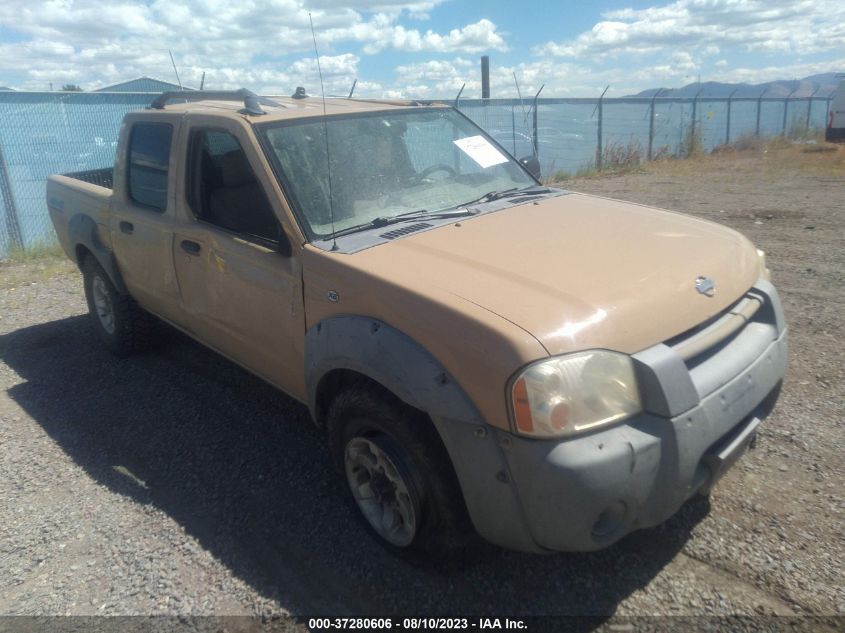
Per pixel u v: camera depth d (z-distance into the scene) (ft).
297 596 9.36
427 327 8.51
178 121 13.84
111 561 10.28
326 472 12.30
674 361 8.13
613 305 8.38
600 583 9.29
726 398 8.59
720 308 9.24
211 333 13.66
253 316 11.92
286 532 10.71
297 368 11.25
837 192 37.11
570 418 7.55
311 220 10.94
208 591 9.53
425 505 9.05
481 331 7.99
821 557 9.39
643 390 7.98
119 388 16.33
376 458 9.71
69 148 36.50
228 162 12.24
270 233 11.32
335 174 11.81
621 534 8.07
